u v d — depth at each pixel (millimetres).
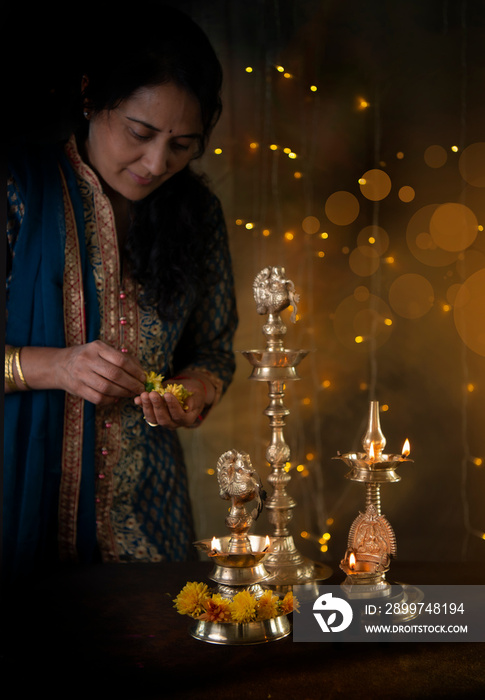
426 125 3064
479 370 3020
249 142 3182
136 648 1081
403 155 3105
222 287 1835
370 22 3074
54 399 1528
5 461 1498
